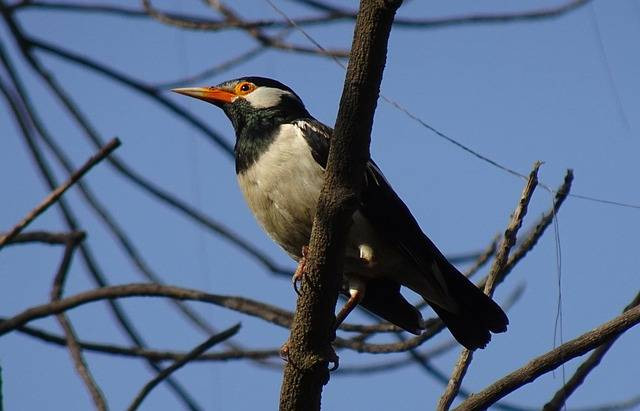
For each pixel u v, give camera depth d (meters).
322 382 7.92
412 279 10.16
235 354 11.09
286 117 10.88
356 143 7.40
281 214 10.09
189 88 11.79
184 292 10.51
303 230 10.09
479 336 9.91
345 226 7.63
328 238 7.66
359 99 7.25
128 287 10.54
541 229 8.66
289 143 9.98
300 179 9.84
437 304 10.08
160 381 9.48
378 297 10.32
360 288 10.14
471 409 7.47
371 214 9.87
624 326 7.36
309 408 7.93
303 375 7.86
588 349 7.39
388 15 6.99
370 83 7.20
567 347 7.42
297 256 10.52
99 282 11.78
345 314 10.02
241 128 11.33
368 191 9.87
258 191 10.12
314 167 9.84
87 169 9.30
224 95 11.51
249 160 10.29
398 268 10.12
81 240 10.77
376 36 7.07
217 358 11.11
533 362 7.46
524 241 8.70
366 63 7.14
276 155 9.96
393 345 10.07
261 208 10.22
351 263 9.98
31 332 10.58
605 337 7.37
